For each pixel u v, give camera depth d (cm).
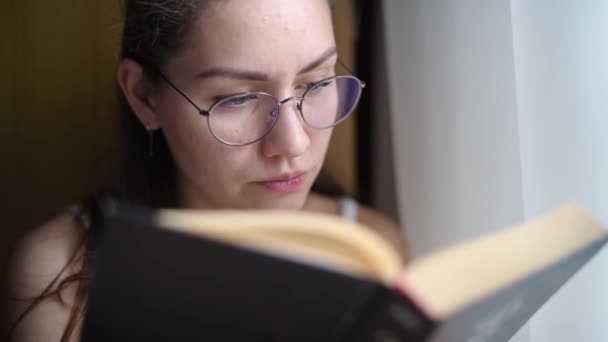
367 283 37
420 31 107
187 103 75
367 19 125
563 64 79
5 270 93
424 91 107
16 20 117
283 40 69
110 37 118
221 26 69
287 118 74
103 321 45
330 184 115
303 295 39
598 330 79
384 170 130
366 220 118
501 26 87
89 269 85
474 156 96
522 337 83
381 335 38
